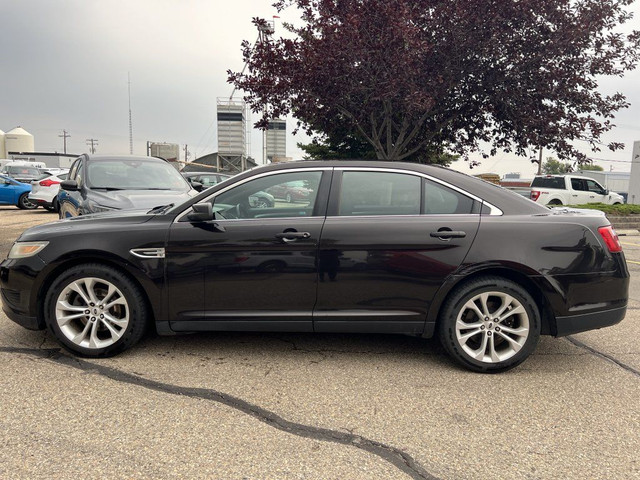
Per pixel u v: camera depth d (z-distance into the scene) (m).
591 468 2.39
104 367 3.50
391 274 3.50
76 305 3.70
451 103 11.54
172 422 2.75
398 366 3.65
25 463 2.33
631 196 27.39
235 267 3.54
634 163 27.23
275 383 3.31
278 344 4.07
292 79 10.59
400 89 10.23
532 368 3.66
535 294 3.62
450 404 3.05
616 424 2.83
